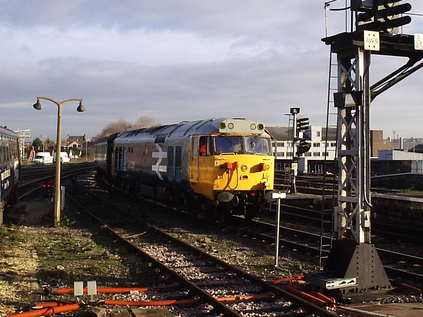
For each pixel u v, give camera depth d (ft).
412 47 29.81
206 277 32.45
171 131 67.05
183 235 49.98
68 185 117.08
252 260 38.34
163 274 33.30
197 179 55.72
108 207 73.92
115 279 32.45
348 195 30.40
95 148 148.56
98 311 24.08
